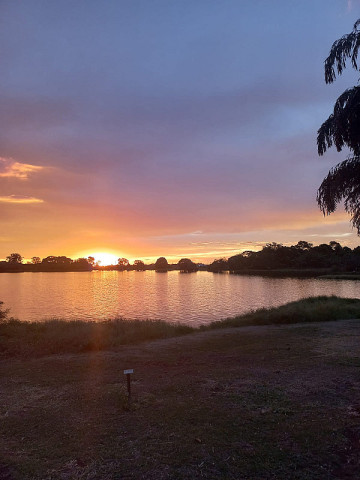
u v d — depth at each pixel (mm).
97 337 12125
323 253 158125
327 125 8062
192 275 177750
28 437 4461
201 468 3598
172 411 5211
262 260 169500
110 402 5758
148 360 9273
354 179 7977
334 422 4648
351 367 7535
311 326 14844
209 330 15422
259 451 3918
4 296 66375
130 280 136250
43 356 10227
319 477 3410
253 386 6406
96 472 3561
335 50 7762
